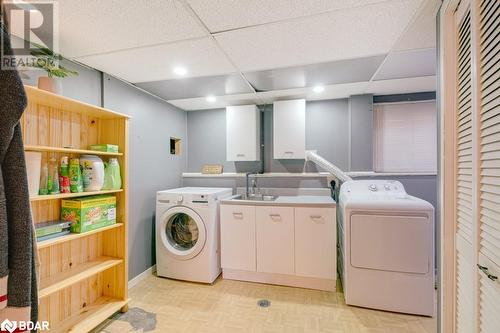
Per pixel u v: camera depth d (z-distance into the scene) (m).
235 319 1.92
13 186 0.73
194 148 3.55
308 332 1.77
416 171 2.87
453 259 1.27
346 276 2.09
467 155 1.11
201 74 2.22
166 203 2.63
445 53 1.25
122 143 2.03
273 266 2.47
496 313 0.84
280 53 1.82
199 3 1.25
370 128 2.88
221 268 2.71
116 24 1.43
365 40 1.64
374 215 2.01
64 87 1.85
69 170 1.68
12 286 0.72
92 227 1.75
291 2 1.25
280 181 3.21
